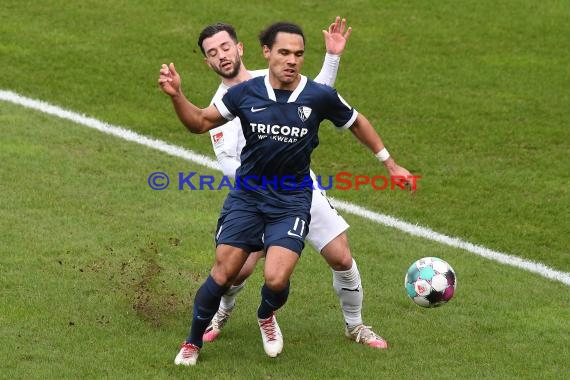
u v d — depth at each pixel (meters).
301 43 21.97
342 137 39.84
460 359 24.06
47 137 37.59
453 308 27.16
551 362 24.12
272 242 22.28
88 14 48.78
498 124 41.25
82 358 22.91
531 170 37.75
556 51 47.69
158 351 23.53
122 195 33.31
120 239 29.89
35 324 24.45
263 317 23.72
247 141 22.52
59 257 28.33
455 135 40.31
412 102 42.84
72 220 30.94
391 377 22.84
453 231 33.16
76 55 45.06
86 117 39.91
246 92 22.28
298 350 24.23
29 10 48.88
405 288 26.56
